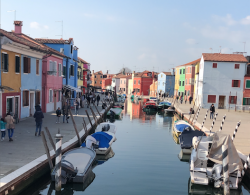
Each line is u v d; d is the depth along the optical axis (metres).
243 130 20.25
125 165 13.00
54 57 26.56
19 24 24.92
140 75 86.62
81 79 41.84
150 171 12.16
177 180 11.17
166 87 72.56
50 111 26.17
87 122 21.33
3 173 8.86
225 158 9.47
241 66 39.72
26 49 19.38
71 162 11.09
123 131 22.52
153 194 9.78
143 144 17.55
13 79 18.05
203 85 40.12
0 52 15.98
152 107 41.69
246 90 39.81
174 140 19.03
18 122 18.52
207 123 24.09
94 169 12.34
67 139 14.67
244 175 11.26
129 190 10.06
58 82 28.27
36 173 9.76
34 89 21.78
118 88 102.94
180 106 42.06
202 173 10.61
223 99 40.44
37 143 13.09
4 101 16.78
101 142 15.04
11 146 12.34
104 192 9.92
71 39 32.91
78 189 10.05
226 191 9.44
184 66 57.94
